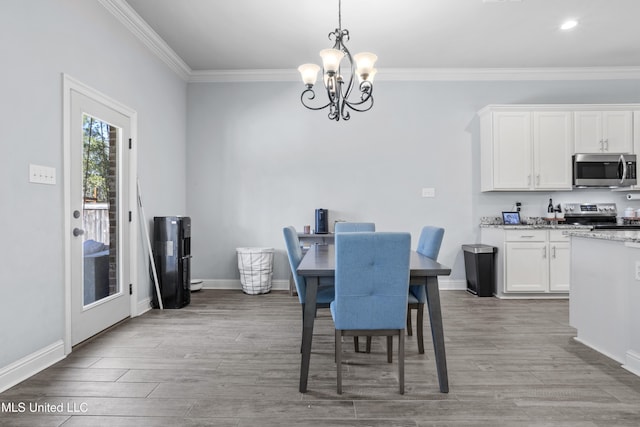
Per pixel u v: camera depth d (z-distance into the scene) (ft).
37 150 7.32
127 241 10.99
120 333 9.66
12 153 6.72
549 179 14.23
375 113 15.46
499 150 14.25
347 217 15.49
